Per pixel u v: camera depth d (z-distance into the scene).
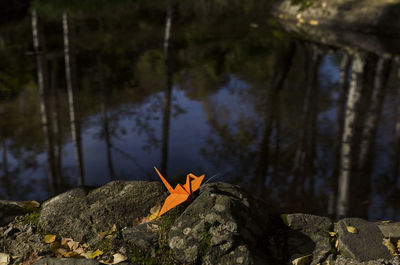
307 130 3.12
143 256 1.67
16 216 1.84
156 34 6.82
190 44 6.11
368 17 6.07
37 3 7.84
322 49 5.36
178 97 3.95
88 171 2.60
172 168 2.58
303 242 1.70
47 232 1.78
